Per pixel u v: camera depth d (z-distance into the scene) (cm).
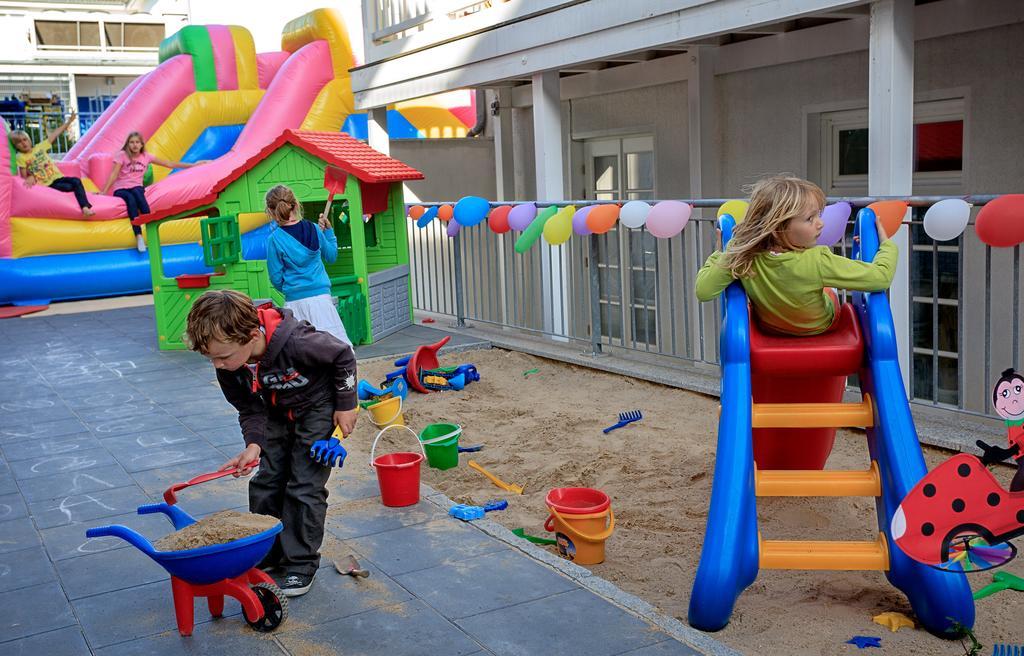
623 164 1105
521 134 1242
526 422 669
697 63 927
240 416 386
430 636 343
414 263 1174
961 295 546
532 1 908
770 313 404
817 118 850
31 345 1035
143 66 3334
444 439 570
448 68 1070
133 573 412
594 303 837
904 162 605
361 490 515
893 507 359
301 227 697
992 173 710
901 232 607
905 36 592
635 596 378
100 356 955
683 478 538
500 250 1243
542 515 491
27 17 3166
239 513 359
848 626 357
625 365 792
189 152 1546
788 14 647
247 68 1590
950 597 339
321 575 401
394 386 725
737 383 388
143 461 587
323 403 381
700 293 409
